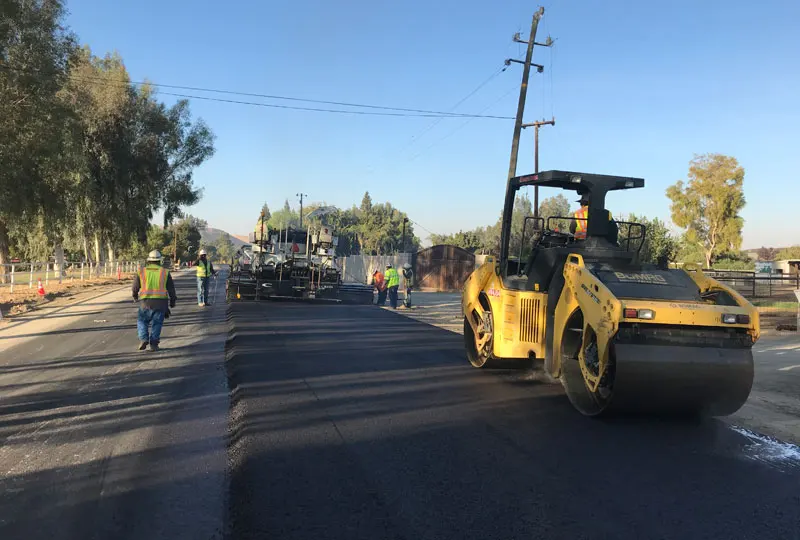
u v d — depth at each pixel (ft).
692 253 172.24
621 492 13.19
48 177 87.04
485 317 27.35
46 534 11.09
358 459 15.15
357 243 365.20
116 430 17.57
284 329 41.45
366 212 368.07
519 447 16.26
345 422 18.45
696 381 17.57
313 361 29.09
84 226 125.80
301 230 70.23
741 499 12.85
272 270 64.90
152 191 139.54
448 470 14.46
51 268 131.13
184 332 39.09
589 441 16.87
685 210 195.42
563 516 11.94
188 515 11.91
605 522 11.69
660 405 18.07
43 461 14.96
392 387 23.54
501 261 26.43
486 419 19.04
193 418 18.86
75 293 79.97
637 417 19.57
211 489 13.21
